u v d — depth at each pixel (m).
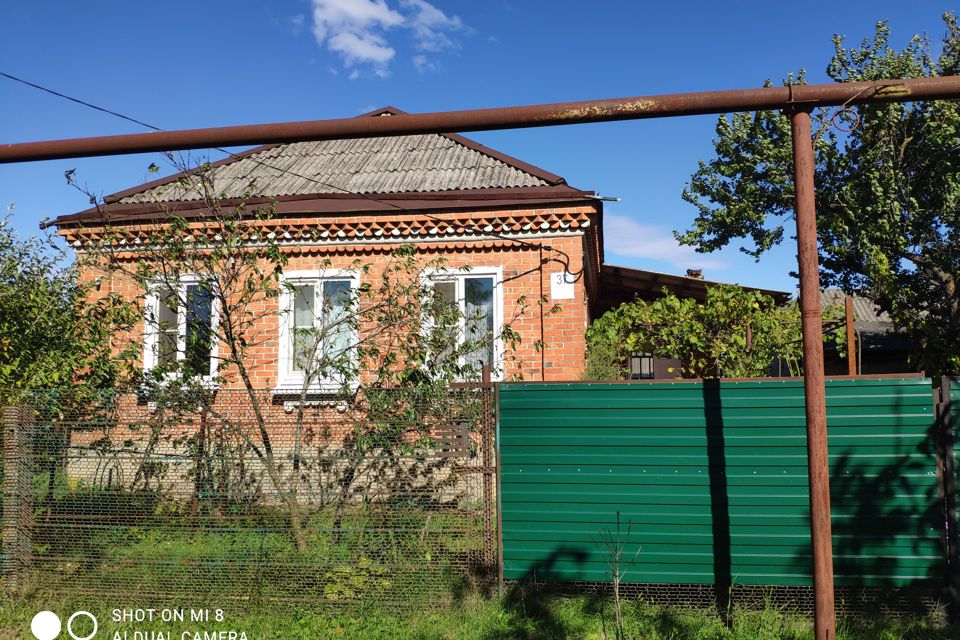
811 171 4.99
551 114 5.27
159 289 7.06
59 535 6.23
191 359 6.88
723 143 15.05
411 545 6.02
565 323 9.62
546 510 6.11
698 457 6.00
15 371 6.93
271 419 6.28
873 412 5.78
